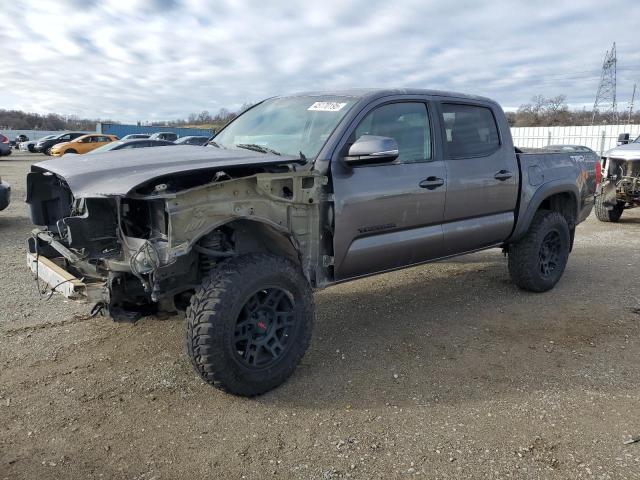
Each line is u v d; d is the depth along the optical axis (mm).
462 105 4578
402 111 4125
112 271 3059
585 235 8945
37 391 3342
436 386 3447
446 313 4844
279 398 3297
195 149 3832
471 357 3893
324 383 3486
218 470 2615
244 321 3201
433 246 4344
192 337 3023
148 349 3969
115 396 3295
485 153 4672
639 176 9672
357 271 3906
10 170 22156
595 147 33469
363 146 3479
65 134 38281
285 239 3412
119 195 2748
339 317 4723
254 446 2807
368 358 3865
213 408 3174
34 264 3691
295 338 3408
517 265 5273
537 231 5168
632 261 6879
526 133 36594
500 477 2551
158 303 3295
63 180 3465
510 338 4254
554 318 4723
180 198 2889
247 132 4395
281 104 4512
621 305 5074
